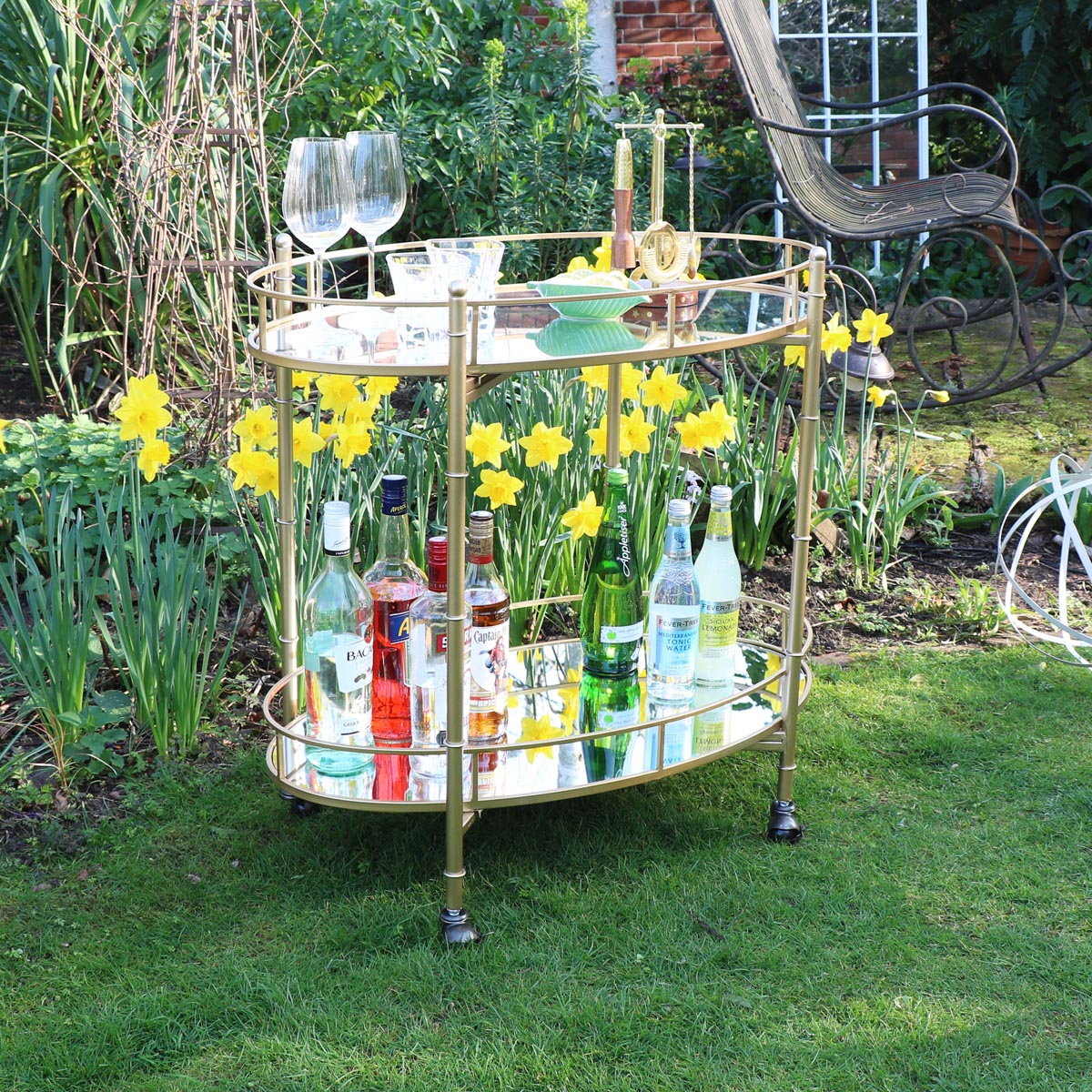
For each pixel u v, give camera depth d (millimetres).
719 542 2004
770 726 1924
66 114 3455
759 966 1630
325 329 1827
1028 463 3416
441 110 4723
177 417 3225
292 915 1738
